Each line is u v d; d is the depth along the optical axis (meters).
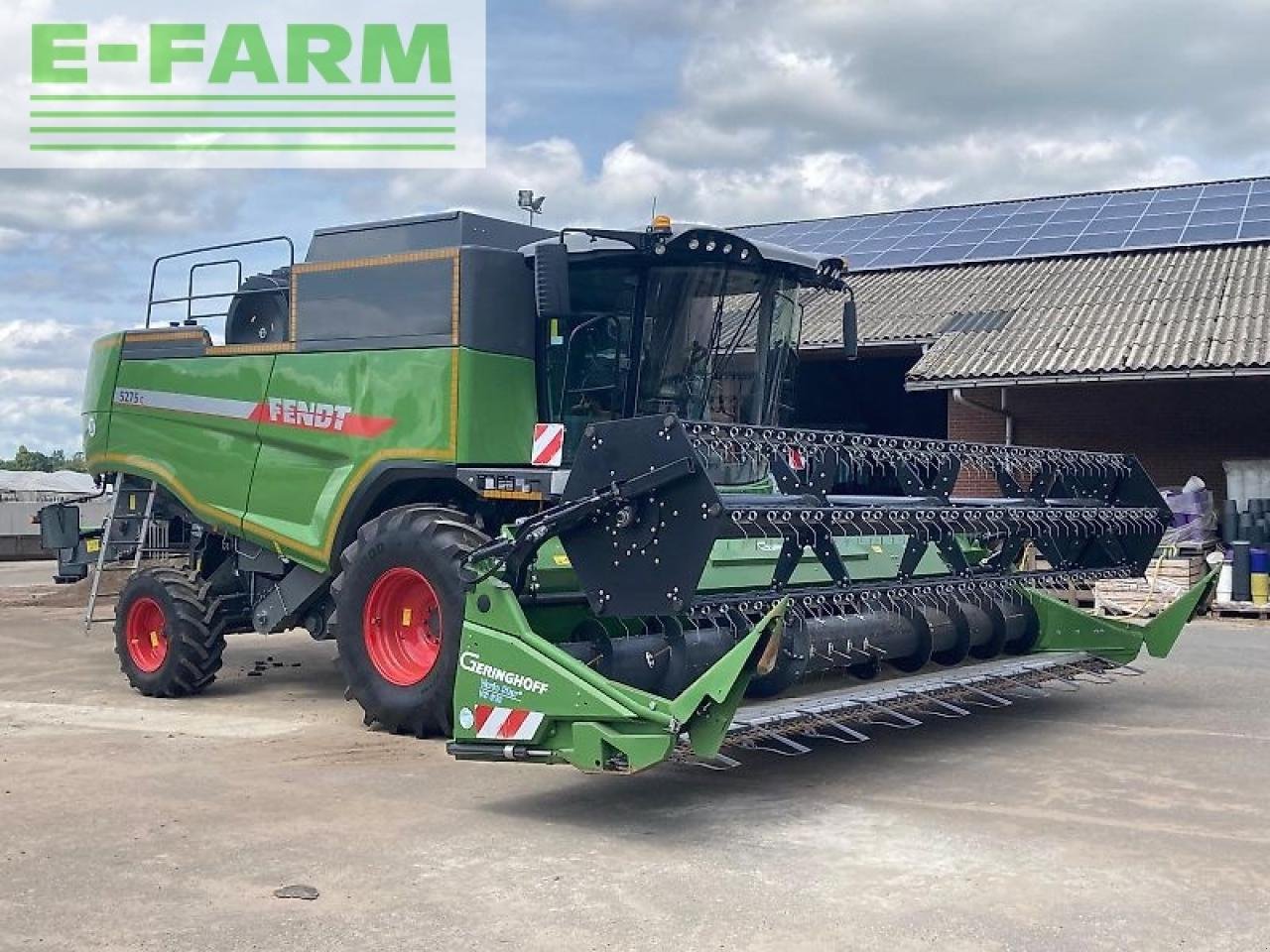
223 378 10.20
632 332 8.77
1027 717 9.24
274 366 9.77
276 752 8.00
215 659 10.38
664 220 8.48
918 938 4.69
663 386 8.90
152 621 10.59
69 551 13.30
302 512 9.49
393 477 8.89
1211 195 24.45
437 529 8.11
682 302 8.88
